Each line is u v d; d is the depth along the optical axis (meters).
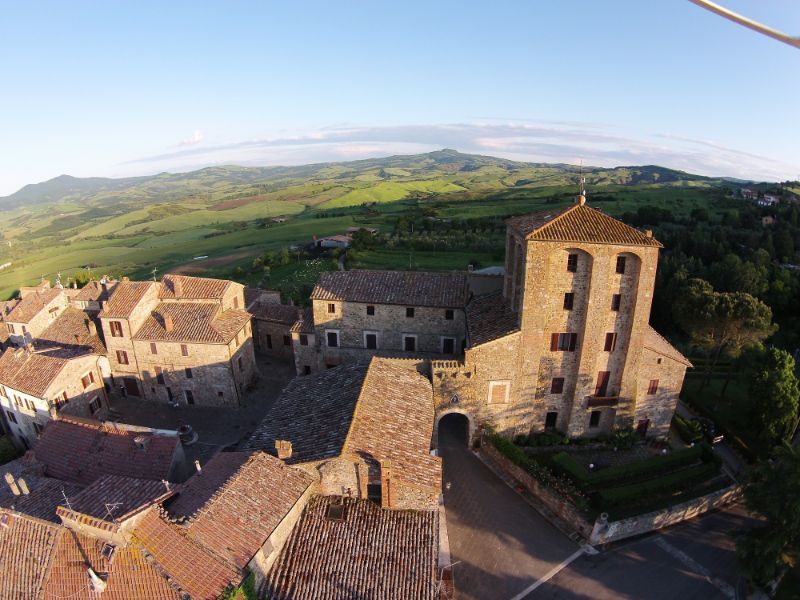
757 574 31.61
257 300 69.12
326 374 39.44
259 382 57.94
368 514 28.61
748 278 77.56
